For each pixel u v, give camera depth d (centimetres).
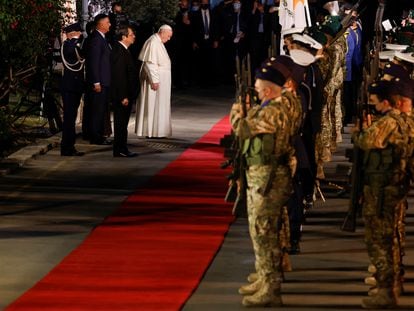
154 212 3144
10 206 3222
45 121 4994
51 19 4400
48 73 4588
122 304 2167
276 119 2100
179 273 2428
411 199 3353
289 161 2136
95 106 4472
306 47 2631
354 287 2314
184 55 7175
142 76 4691
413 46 3500
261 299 2148
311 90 2622
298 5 3628
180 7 7119
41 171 3859
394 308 2136
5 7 4097
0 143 4234
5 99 4584
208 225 2953
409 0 6384
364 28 6244
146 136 4738
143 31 6619
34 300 2200
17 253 2631
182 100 6444
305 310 2136
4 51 4441
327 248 2686
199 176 3784
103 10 5981
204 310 2133
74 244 2728
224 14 7206
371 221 2125
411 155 2141
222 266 2505
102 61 4384
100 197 3381
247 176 2144
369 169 2116
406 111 2142
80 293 2255
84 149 4388
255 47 7100
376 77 2784
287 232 2425
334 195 3381
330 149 3962
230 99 6544
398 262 2227
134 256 2592
